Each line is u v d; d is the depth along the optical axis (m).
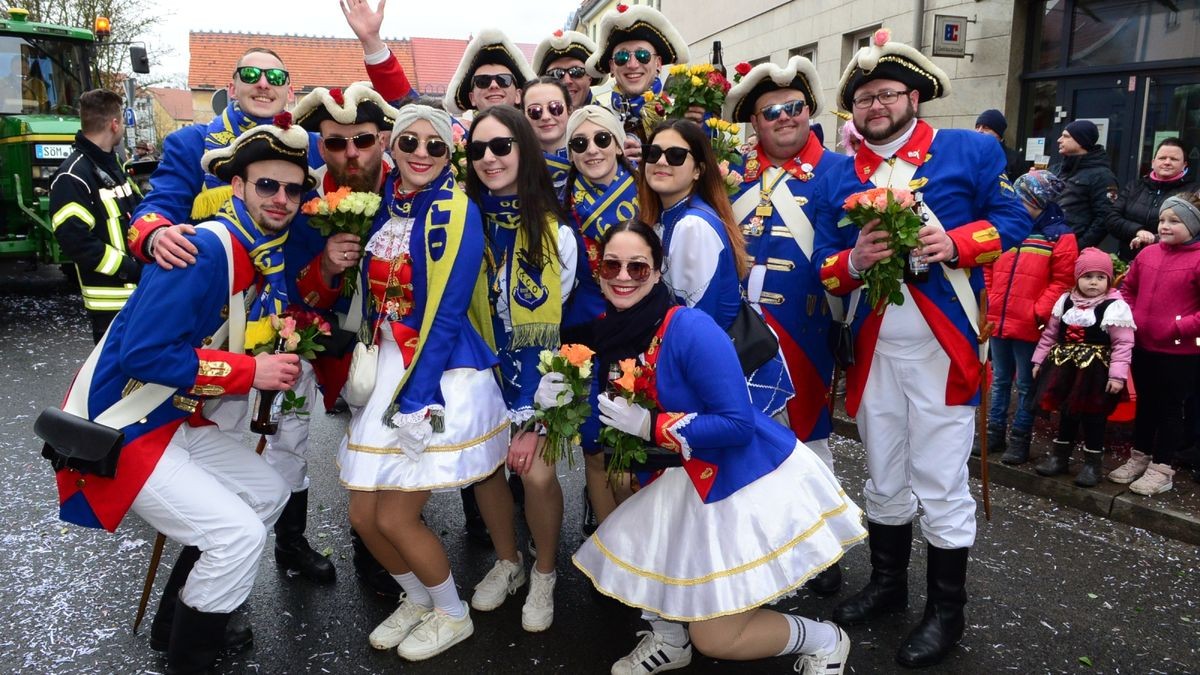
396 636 3.28
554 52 4.64
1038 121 8.52
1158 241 5.22
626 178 3.38
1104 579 3.84
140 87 24.92
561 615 3.54
